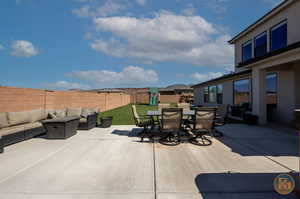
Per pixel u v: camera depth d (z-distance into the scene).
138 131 7.72
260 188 2.96
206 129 5.80
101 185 3.08
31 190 2.93
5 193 2.85
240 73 11.35
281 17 9.16
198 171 3.62
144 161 4.17
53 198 2.71
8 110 6.54
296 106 8.59
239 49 13.44
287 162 4.05
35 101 8.02
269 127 8.27
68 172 3.59
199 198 2.71
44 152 4.87
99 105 16.09
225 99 14.49
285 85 9.16
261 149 5.04
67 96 10.77
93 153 4.78
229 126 8.57
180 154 4.67
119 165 3.94
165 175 3.44
